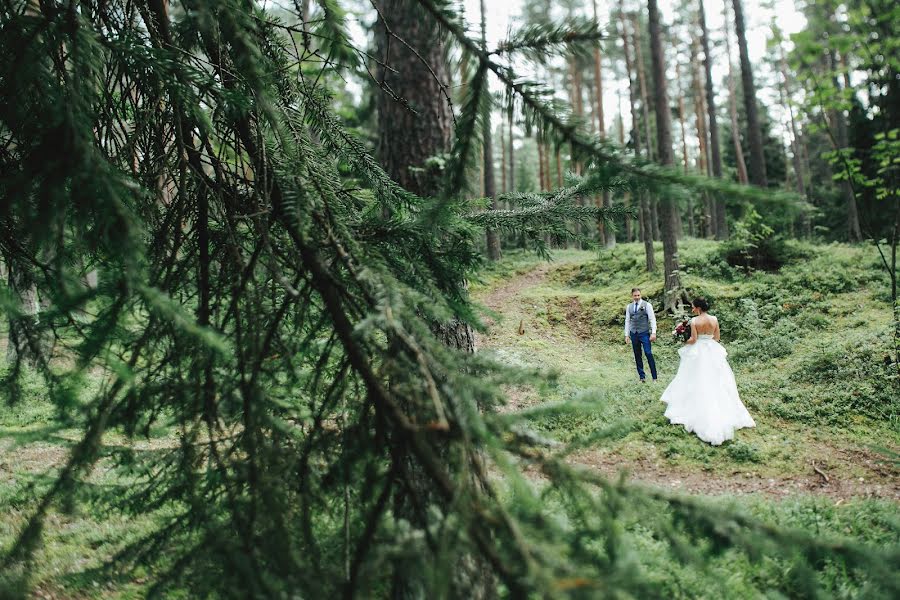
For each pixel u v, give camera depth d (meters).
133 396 1.77
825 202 26.34
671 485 6.28
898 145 7.54
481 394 1.36
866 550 1.23
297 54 2.27
